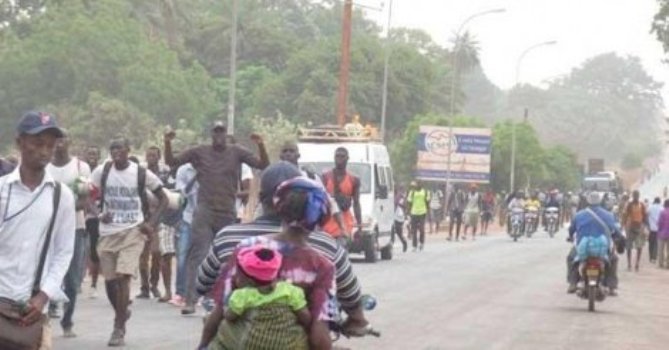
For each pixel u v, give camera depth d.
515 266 36.16
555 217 64.25
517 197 57.97
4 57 65.25
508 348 16.66
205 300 8.16
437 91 104.31
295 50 90.94
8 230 8.36
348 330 7.55
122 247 14.72
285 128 56.69
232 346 6.86
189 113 68.44
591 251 22.97
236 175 17.23
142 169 14.84
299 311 6.90
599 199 23.39
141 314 17.92
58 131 8.46
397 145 85.38
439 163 81.38
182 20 88.56
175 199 18.77
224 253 7.38
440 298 23.81
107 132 61.53
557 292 27.09
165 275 19.73
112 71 66.00
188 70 74.12
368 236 33.22
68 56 64.88
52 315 16.78
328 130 34.50
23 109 65.31
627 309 24.02
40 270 8.44
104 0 68.88
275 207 7.13
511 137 95.62
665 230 42.03
